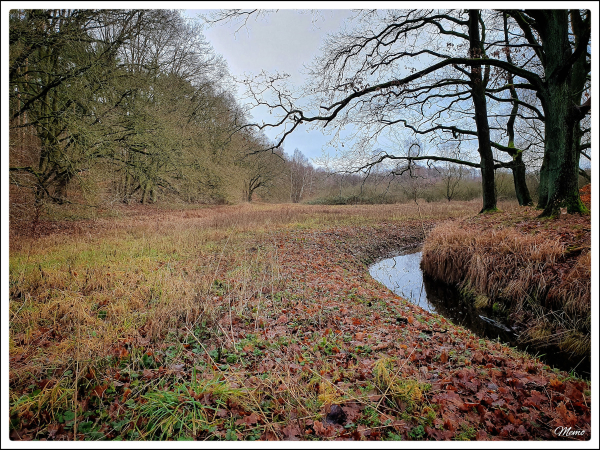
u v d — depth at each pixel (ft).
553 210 29.48
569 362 16.20
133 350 12.62
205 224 51.08
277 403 9.86
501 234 26.68
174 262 27.43
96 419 9.23
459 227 37.37
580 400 10.17
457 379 11.27
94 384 10.78
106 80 42.16
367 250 42.27
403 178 72.90
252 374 11.68
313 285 23.59
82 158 39.37
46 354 12.56
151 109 52.65
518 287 21.57
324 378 11.16
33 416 9.36
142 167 48.06
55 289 19.54
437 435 8.68
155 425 8.95
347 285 24.64
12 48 31.76
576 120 28.43
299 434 8.82
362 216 67.21
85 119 40.27
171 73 77.61
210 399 10.03
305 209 84.58
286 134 36.55
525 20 35.70
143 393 10.57
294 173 175.22
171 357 12.65
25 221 38.78
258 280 22.72
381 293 23.81
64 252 28.91
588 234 22.54
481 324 21.38
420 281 31.63
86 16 36.70
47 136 39.52
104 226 45.75
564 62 28.14
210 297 18.72
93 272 22.57
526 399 10.13
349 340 14.79
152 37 55.98
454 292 28.04
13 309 16.56
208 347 13.82
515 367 12.59
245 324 16.25
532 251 22.31
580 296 17.78
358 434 8.73
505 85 46.14
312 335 15.19
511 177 94.32
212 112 81.30
